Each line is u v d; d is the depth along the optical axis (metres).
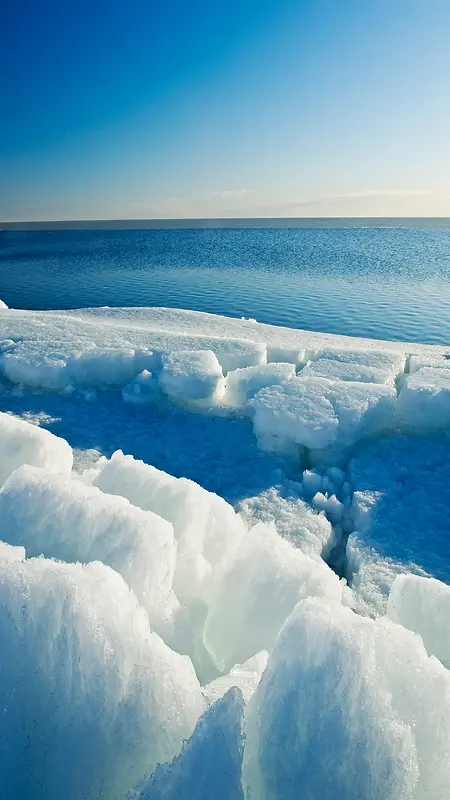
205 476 6.30
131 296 32.12
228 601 2.90
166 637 2.60
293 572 2.84
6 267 50.56
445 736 1.76
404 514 5.53
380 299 29.89
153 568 2.64
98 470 4.30
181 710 1.91
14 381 9.05
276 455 6.88
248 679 2.27
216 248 77.88
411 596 2.85
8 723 1.78
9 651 1.85
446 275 41.91
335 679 1.74
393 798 1.63
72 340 10.01
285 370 8.33
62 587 1.94
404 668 1.81
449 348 12.77
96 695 1.86
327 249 75.94
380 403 7.09
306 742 1.70
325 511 5.71
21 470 3.09
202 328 14.20
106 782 1.79
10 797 1.72
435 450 6.95
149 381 8.51
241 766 1.66
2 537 2.78
